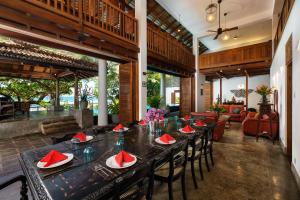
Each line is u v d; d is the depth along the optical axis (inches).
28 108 252.4
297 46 106.2
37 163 58.8
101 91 236.5
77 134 91.0
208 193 90.0
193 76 348.8
